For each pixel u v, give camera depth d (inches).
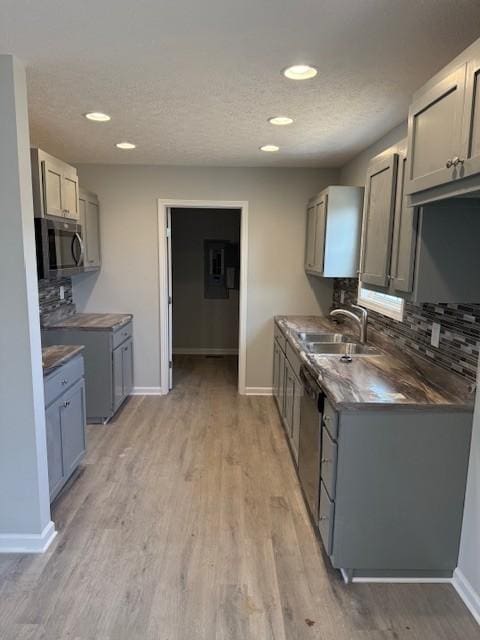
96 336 150.4
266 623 71.6
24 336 81.6
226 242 260.7
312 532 95.5
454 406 75.7
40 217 112.9
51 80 86.7
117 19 64.2
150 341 183.5
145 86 89.8
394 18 63.7
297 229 177.8
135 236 176.7
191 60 77.9
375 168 95.1
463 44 71.5
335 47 72.8
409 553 80.6
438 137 64.2
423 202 69.7
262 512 102.7
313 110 104.0
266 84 88.5
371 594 78.4
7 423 84.3
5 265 79.6
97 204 171.0
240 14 62.9
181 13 62.5
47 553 87.4
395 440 76.6
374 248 95.7
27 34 68.6
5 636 68.5
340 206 139.8
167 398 182.5
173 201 174.6
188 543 91.1
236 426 153.8
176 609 74.0
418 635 70.1
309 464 99.7
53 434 100.3
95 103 100.3
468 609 75.5
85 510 102.2
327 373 94.0
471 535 76.7
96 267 170.6
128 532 94.3
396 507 78.9
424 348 95.4
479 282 75.6
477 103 54.5
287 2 59.7
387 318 118.6
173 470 121.9
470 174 55.6
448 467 77.8
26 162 80.3
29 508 87.0
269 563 85.7
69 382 109.7
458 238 74.8
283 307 182.9
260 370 187.5
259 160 161.0
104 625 70.6
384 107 101.7
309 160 160.1
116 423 155.3
